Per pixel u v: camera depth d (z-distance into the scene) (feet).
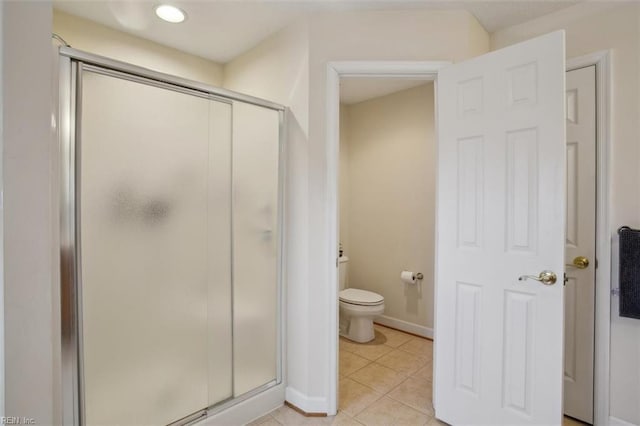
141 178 5.07
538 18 6.66
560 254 4.87
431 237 10.31
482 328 5.63
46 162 3.97
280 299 6.98
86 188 4.53
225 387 6.16
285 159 6.96
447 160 6.04
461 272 5.88
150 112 5.15
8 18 3.69
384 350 9.53
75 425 4.48
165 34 7.43
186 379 5.64
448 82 6.04
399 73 6.35
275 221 6.88
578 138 6.16
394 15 6.36
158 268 5.29
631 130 5.66
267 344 6.81
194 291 5.73
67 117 4.33
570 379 6.29
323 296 6.48
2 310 3.68
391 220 11.30
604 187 5.86
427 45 6.31
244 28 7.13
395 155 11.18
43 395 3.98
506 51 5.35
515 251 5.28
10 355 3.75
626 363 5.72
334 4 6.23
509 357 5.35
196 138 5.70
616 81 5.79
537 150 5.06
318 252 6.49
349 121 12.57
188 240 5.64
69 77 4.34
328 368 6.46
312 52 6.46
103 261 4.71
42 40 3.92
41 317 3.96
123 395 4.93
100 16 6.70
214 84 8.80
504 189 5.38
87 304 4.57
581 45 6.18
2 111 3.64
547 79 4.96
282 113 6.91
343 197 12.44
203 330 5.86
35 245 3.90
